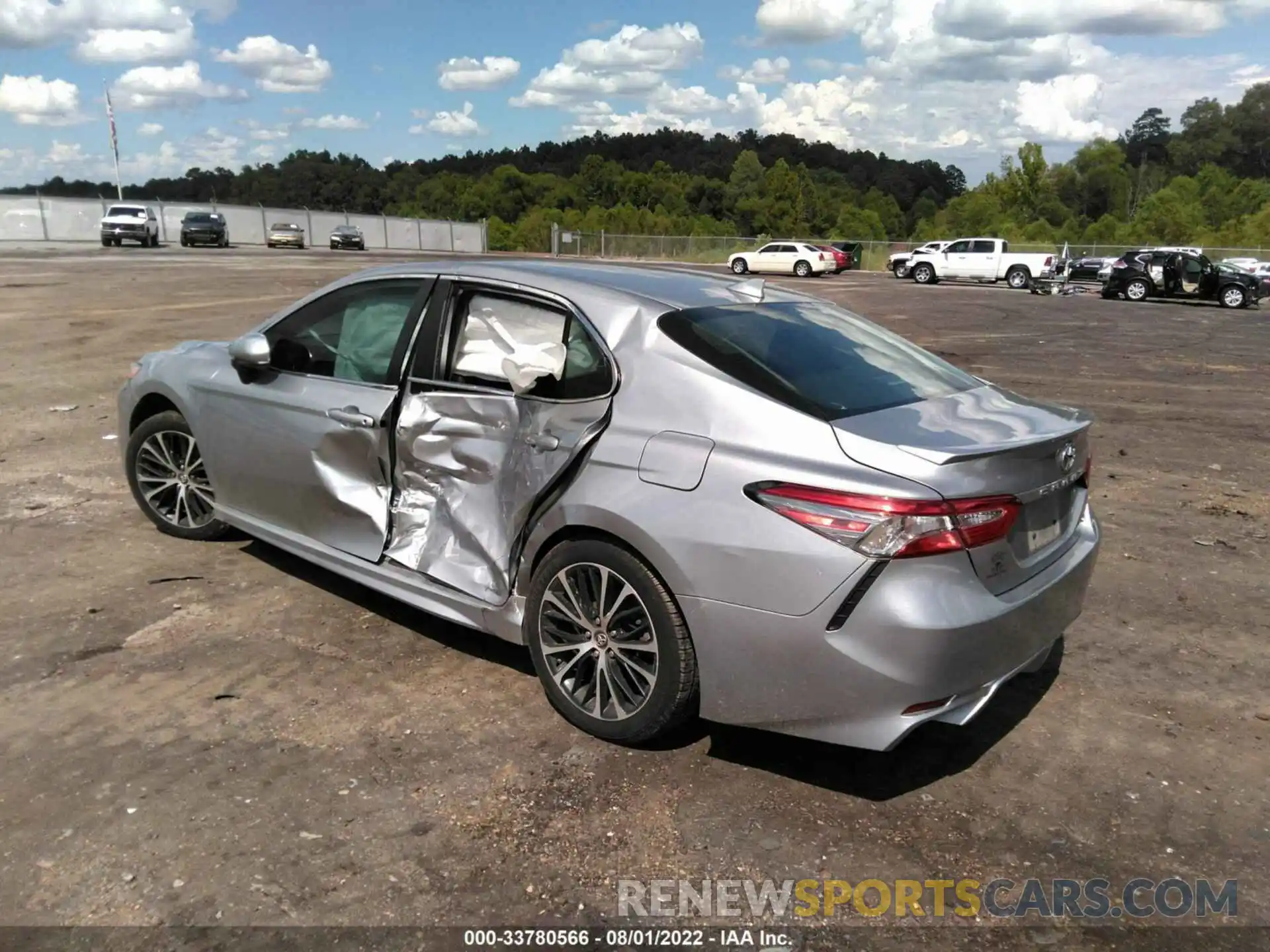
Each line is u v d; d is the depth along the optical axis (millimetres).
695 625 3092
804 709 2990
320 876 2713
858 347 3795
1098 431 9320
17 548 5188
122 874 2691
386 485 4098
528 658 4094
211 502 5051
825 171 164375
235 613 4438
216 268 29078
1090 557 3527
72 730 3420
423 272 4129
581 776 3240
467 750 3377
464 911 2605
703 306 3652
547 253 65562
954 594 2885
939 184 188000
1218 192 89812
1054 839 3004
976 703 3057
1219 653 4371
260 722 3512
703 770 3309
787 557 2908
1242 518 6453
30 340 12977
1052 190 85312
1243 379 13000
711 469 3074
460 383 3869
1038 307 26547
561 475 3387
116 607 4465
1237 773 3398
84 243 47219
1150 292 30031
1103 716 3781
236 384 4684
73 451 7348
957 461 2887
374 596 4680
